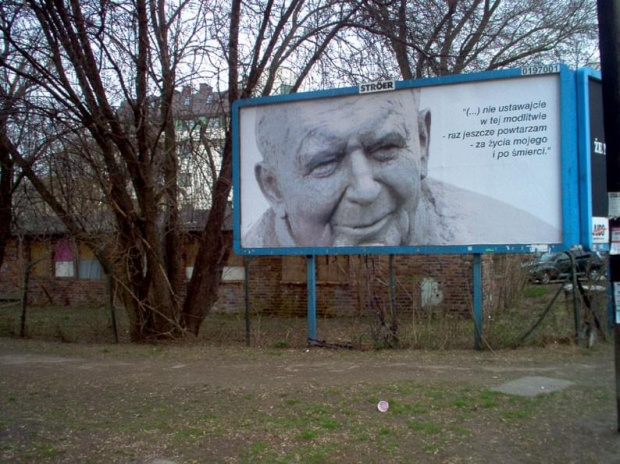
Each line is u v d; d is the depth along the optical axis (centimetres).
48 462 607
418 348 1140
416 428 663
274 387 861
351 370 965
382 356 1078
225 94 1386
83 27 1190
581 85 1055
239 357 1119
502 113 1085
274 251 1240
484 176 1095
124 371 1022
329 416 715
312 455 598
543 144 1063
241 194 1269
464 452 597
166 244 1420
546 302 1477
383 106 1170
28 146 1403
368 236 1176
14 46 1195
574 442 615
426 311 1343
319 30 1448
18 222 1803
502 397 772
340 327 1460
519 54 1961
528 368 947
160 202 1409
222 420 717
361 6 1405
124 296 1379
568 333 1148
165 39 1288
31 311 2116
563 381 855
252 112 1262
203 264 1390
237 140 1270
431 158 1130
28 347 1314
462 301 1545
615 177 636
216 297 1414
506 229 1080
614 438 623
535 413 706
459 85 1114
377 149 1173
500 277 1496
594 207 1078
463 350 1109
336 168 1200
